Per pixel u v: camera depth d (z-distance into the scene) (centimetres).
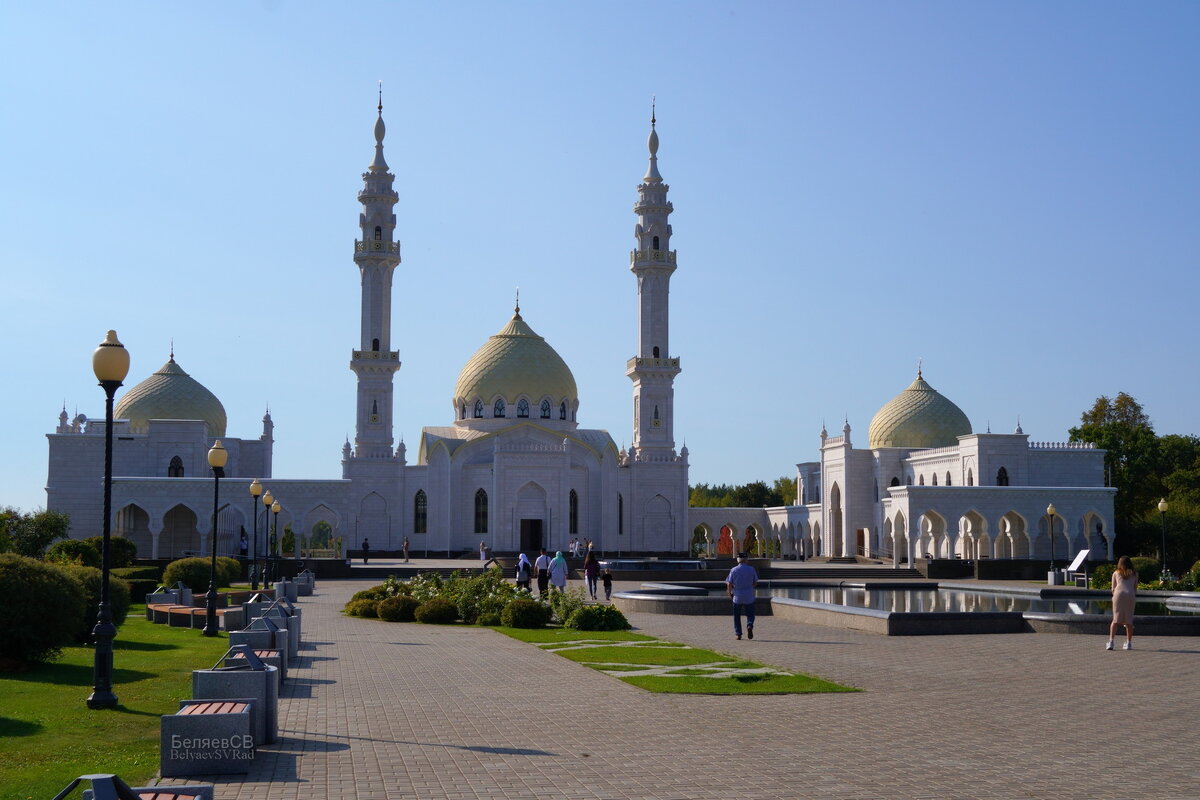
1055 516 10338
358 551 11344
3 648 2825
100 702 2280
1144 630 3919
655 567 9256
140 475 10606
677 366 11962
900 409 12306
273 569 7744
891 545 11575
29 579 2841
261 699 1980
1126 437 12431
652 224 12012
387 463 11512
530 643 3841
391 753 1903
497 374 12275
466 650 3603
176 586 5959
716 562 9462
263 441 11794
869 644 3641
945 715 2250
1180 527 10556
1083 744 1953
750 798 1588
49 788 1594
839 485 12106
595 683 2758
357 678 2891
